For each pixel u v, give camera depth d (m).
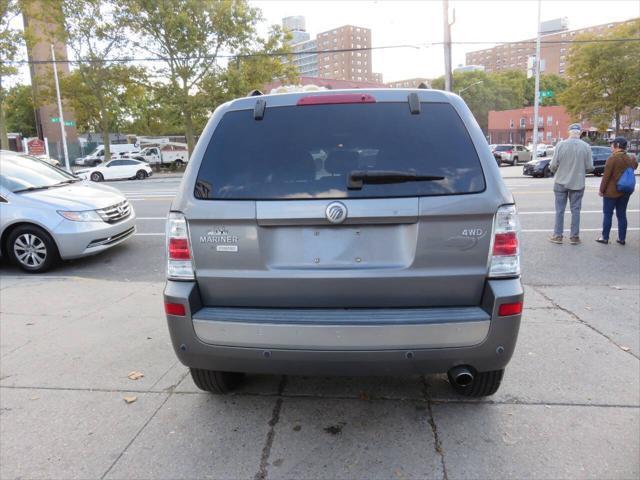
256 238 2.68
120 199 8.17
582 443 2.82
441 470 2.62
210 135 2.86
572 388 3.44
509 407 3.22
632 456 2.71
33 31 29.00
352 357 2.61
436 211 2.56
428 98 2.81
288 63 35.25
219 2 30.92
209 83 32.16
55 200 7.28
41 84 36.91
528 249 7.80
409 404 3.28
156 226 10.55
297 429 3.03
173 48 32.00
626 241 8.27
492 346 2.60
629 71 36.66
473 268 2.63
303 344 2.63
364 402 3.33
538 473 2.59
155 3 30.03
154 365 3.96
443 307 2.67
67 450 2.88
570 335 4.35
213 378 3.28
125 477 2.63
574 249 7.77
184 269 2.79
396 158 2.65
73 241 7.16
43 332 4.71
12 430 3.09
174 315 2.77
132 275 6.92
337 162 2.68
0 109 29.52
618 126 39.94
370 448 2.82
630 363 3.80
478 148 2.69
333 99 2.82
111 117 48.12
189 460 2.76
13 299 5.78
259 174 2.72
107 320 5.02
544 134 74.19
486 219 2.59
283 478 2.59
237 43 32.44
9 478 2.64
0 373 3.87
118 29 31.58
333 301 2.69
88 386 3.64
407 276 2.62
